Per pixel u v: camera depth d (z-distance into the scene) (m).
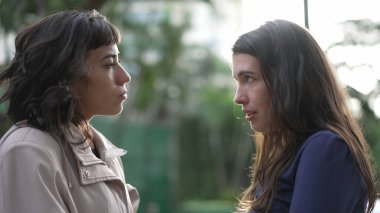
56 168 2.39
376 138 5.52
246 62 2.45
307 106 2.41
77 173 2.49
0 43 5.20
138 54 12.54
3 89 2.59
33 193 2.32
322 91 2.43
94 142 2.73
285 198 2.38
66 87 2.41
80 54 2.45
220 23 17.89
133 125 11.67
